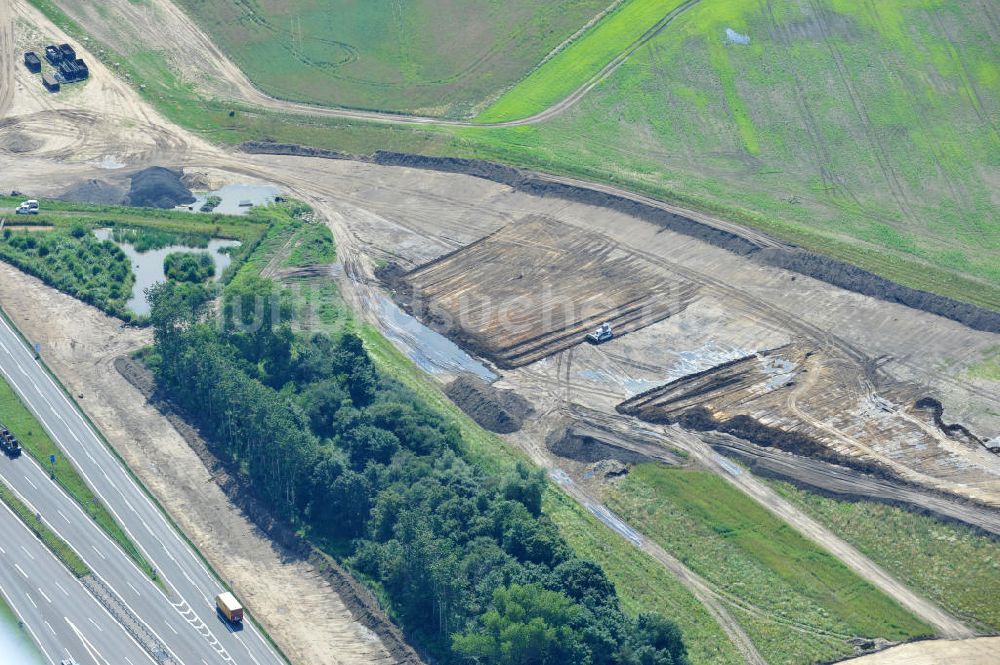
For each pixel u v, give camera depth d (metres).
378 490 170.38
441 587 152.25
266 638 157.38
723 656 155.62
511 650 144.75
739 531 174.50
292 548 171.00
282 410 176.88
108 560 168.38
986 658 156.00
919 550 170.75
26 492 178.62
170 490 179.88
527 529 159.25
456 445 182.75
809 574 167.88
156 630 158.50
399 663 153.50
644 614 149.38
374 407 182.88
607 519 177.25
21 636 157.12
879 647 157.75
